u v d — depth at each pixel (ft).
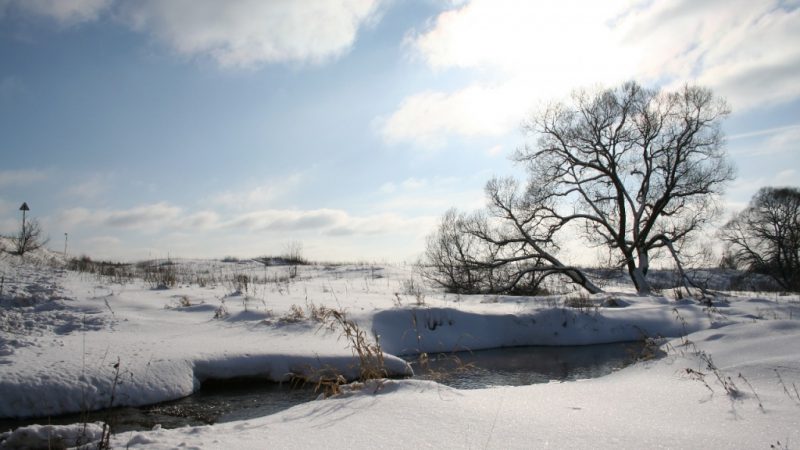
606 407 17.13
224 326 36.94
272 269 99.50
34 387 22.77
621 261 79.41
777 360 21.29
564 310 47.50
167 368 26.63
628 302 55.62
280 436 14.67
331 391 22.80
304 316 39.55
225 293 50.55
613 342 45.55
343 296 52.39
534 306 51.19
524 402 17.99
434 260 78.54
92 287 50.57
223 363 28.66
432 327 43.09
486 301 56.95
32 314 36.88
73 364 25.32
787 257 126.62
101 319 36.35
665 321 47.62
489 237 79.05
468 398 18.56
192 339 32.63
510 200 81.87
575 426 14.51
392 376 30.04
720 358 25.21
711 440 12.82
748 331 29.86
